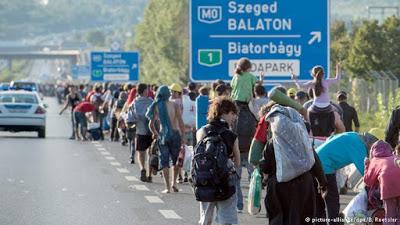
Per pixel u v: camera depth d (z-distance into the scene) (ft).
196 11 137.18
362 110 249.75
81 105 210.59
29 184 114.01
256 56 136.98
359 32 365.61
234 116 69.82
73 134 216.74
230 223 69.36
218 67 137.18
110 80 397.60
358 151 71.00
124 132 180.14
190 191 108.06
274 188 63.10
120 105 178.50
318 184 64.85
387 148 66.39
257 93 96.84
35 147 184.85
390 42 363.97
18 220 84.38
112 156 161.27
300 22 136.87
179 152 106.22
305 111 72.69
